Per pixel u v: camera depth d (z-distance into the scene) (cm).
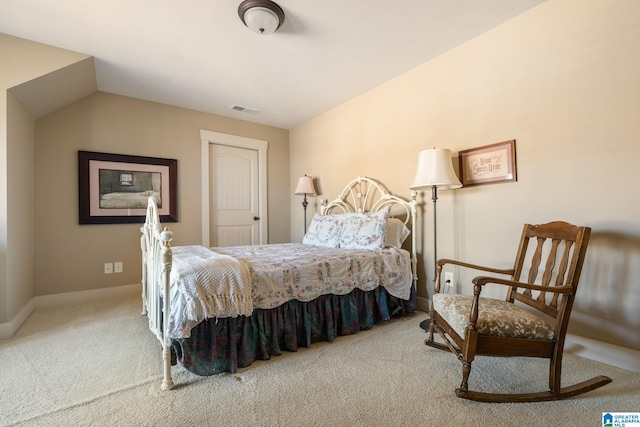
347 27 215
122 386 151
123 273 321
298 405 136
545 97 194
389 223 273
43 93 249
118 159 319
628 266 163
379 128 314
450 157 230
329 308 210
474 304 136
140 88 309
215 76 286
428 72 266
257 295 179
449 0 190
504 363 175
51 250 285
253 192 423
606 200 170
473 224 236
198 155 375
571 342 185
